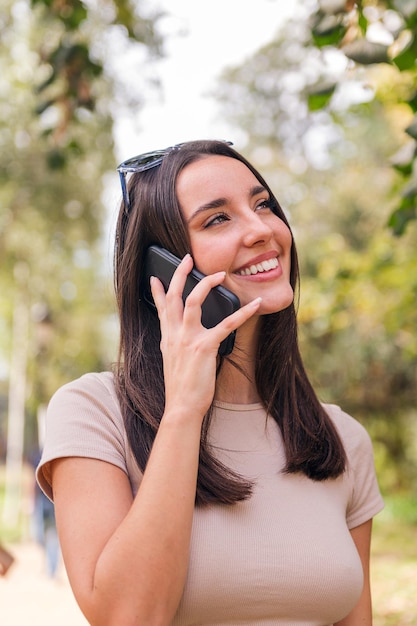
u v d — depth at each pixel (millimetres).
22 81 12453
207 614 1789
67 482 1829
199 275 1963
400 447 16625
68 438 1861
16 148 14000
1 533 15562
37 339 20422
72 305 20062
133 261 2072
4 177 14164
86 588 1679
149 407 1924
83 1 4816
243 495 1865
